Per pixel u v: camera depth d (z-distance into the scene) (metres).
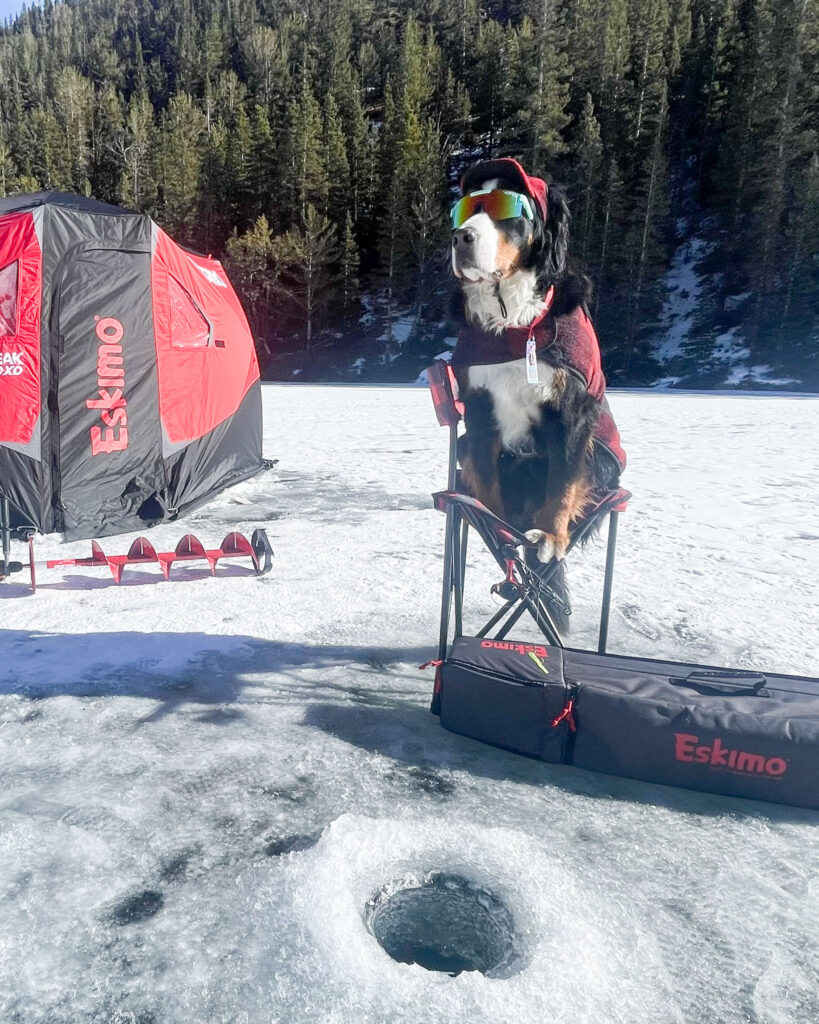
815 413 18.88
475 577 4.88
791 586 4.77
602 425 3.00
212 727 2.80
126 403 6.02
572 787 2.46
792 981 1.61
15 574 4.80
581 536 3.01
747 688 2.61
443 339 49.19
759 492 8.06
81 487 5.79
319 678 3.29
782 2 48.47
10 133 78.06
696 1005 1.53
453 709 2.77
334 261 51.94
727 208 51.88
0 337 5.29
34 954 1.65
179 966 1.61
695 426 15.38
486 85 68.25
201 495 7.01
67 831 2.11
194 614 4.11
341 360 49.97
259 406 8.50
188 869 1.95
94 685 3.16
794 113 46.41
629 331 45.59
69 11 127.81
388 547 5.61
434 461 10.00
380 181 57.69
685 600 4.48
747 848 2.14
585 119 52.62
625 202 48.91
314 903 1.77
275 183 57.47
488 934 1.78
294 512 6.77
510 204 2.56
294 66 83.19
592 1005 1.51
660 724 2.45
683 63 65.31
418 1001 1.49
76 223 5.56
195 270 7.03
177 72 93.56
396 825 2.10
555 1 66.31
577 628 4.00
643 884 1.94
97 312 5.70
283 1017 1.47
